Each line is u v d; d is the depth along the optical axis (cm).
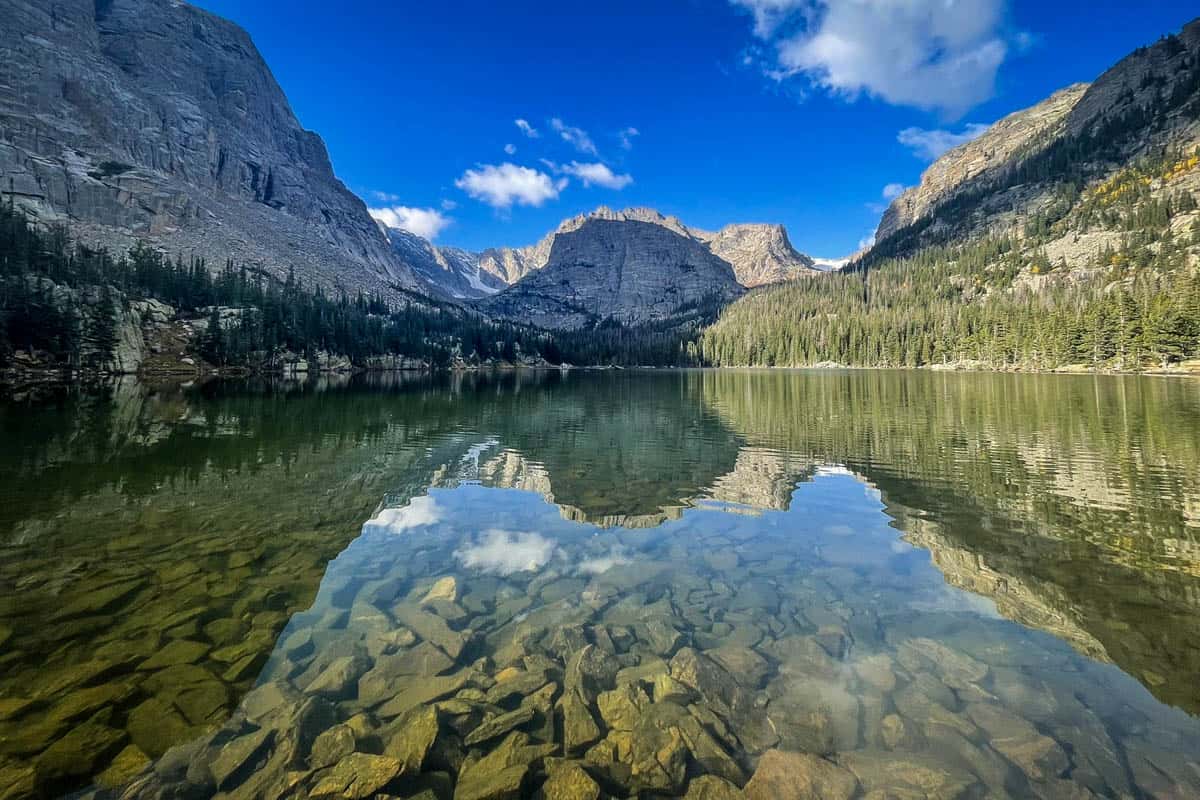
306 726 548
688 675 651
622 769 503
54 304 6488
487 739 538
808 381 8112
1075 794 470
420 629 762
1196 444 2253
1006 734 548
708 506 1471
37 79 18150
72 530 1187
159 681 622
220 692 603
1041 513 1373
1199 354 7288
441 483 1731
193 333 8894
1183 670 666
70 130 17475
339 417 3497
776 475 1850
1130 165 19300
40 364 6194
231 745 518
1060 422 2966
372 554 1082
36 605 823
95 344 6925
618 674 656
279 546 1116
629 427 3117
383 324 15175
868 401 4475
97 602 837
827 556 1085
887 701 606
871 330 14600
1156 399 4056
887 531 1248
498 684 629
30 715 555
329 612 815
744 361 18300
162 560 1023
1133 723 564
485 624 784
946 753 522
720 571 1005
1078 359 8819
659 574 989
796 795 471
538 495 1595
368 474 1842
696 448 2392
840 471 1900
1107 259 14225
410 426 3130
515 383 8612
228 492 1552
